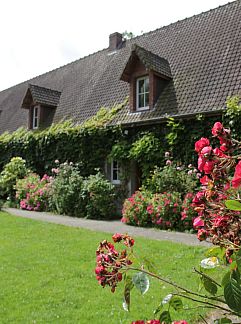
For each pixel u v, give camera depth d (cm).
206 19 1442
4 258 634
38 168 1766
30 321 380
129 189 1302
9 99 2523
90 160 1434
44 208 1458
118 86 1542
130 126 1277
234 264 147
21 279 516
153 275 172
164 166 1152
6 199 1788
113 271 170
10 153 1947
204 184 163
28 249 704
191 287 456
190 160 1092
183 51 1369
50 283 499
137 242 759
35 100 1764
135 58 1317
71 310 409
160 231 945
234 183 136
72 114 1652
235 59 1134
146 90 1320
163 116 1163
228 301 139
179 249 686
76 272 549
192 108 1100
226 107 1002
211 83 1127
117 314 395
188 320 374
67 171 1414
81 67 2011
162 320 171
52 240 793
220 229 157
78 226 1028
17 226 994
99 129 1382
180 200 984
